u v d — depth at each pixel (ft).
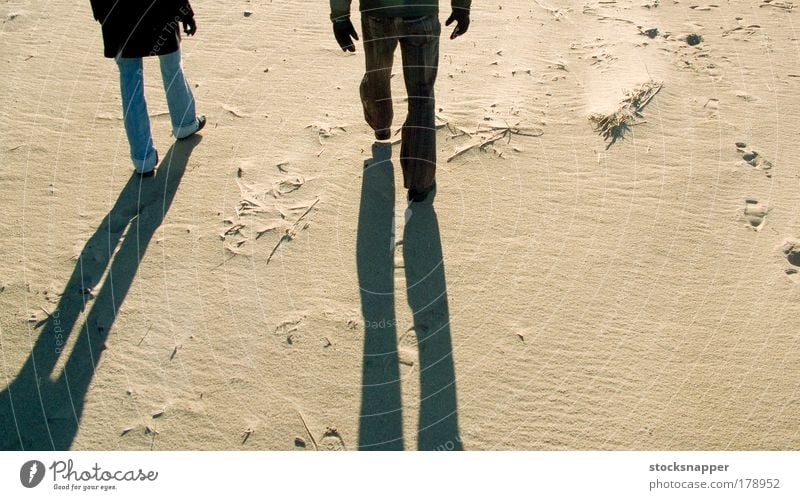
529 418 8.60
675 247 10.84
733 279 10.28
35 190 11.99
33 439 8.33
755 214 11.41
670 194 11.84
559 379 9.02
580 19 17.57
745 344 9.34
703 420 8.50
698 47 16.14
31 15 17.75
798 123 13.47
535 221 11.37
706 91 14.48
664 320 9.71
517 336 9.56
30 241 10.95
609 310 9.87
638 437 8.36
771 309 9.81
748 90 14.49
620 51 15.89
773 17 17.38
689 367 9.09
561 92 14.56
